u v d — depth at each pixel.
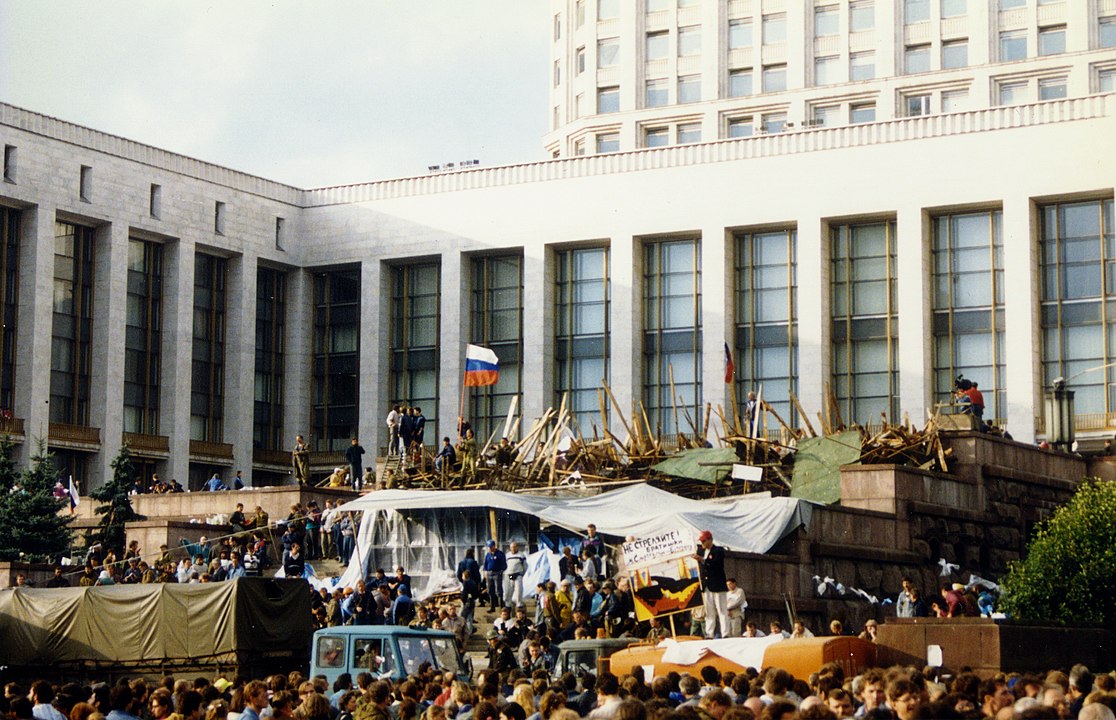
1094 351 71.56
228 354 83.69
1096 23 98.25
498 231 81.88
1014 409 71.31
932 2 102.25
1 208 74.88
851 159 75.25
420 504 48.00
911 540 47.91
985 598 43.75
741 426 56.72
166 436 80.00
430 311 84.56
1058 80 98.94
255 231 84.44
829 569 44.50
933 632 31.56
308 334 86.88
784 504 43.62
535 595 46.75
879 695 17.02
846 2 104.38
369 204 85.06
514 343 81.94
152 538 57.59
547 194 81.06
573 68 113.69
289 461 85.81
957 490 50.50
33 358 74.62
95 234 78.44
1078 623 35.31
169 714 20.55
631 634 38.31
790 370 75.94
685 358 78.31
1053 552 39.38
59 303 77.12
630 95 109.88
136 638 36.03
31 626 37.09
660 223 78.50
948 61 101.69
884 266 75.44
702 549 36.56
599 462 52.88
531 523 49.25
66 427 75.81
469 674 32.22
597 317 80.44
